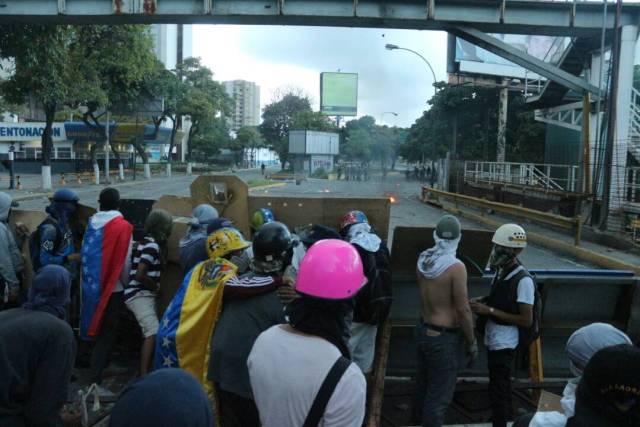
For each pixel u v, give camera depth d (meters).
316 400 2.00
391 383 5.13
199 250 4.49
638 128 20.88
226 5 18.95
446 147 45.88
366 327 4.27
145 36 35.22
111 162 67.88
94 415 4.32
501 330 4.12
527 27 19.39
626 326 5.17
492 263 4.20
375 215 5.57
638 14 18.47
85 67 33.00
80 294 5.24
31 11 18.75
